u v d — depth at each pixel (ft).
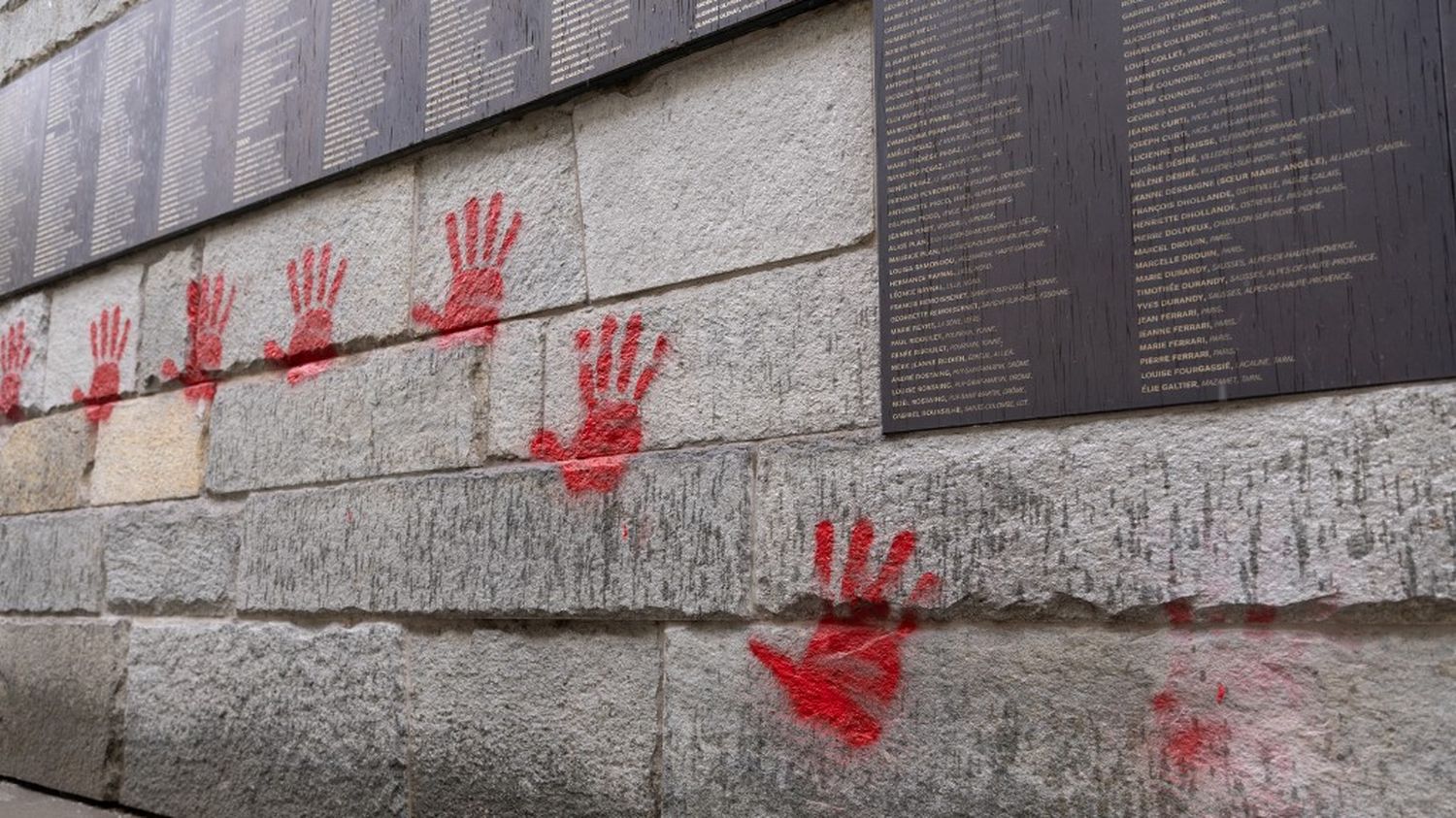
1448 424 7.43
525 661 11.87
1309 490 7.84
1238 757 7.94
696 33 11.25
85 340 18.22
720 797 10.26
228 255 16.10
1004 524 9.02
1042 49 9.34
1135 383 8.57
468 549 12.42
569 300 12.10
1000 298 9.25
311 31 15.35
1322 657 7.73
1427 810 7.28
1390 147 7.79
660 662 10.87
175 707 15.46
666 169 11.56
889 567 9.51
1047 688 8.73
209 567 15.38
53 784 17.02
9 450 19.29
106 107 18.72
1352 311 7.80
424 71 13.75
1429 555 7.39
